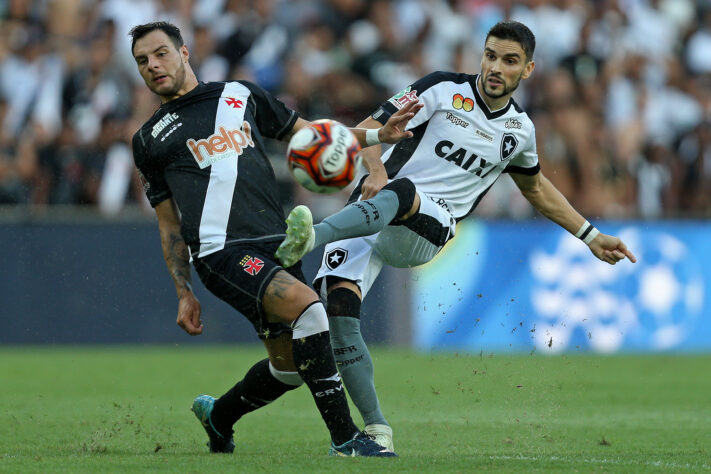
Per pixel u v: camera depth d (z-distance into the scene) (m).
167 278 41.34
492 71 18.12
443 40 51.81
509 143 18.95
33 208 41.28
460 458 16.00
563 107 50.22
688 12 55.78
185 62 17.38
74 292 40.88
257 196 16.84
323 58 49.47
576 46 52.00
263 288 15.91
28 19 48.16
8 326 40.75
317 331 15.81
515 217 43.25
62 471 14.18
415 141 18.77
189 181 16.77
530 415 24.38
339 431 16.08
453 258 42.25
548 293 43.09
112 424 21.80
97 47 47.22
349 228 16.38
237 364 35.59
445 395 28.33
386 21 50.59
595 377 33.31
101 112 45.62
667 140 52.19
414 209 17.73
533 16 52.19
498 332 42.62
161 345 41.44
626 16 53.88
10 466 14.76
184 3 48.62
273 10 49.78
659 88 53.12
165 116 17.14
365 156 17.88
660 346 44.25
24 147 45.12
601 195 49.69
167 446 18.77
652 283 44.28
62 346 40.91
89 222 40.97
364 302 41.44
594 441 19.89
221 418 17.69
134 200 45.16
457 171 18.77
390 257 18.41
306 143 15.22
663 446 19.08
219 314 42.06
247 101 17.48
